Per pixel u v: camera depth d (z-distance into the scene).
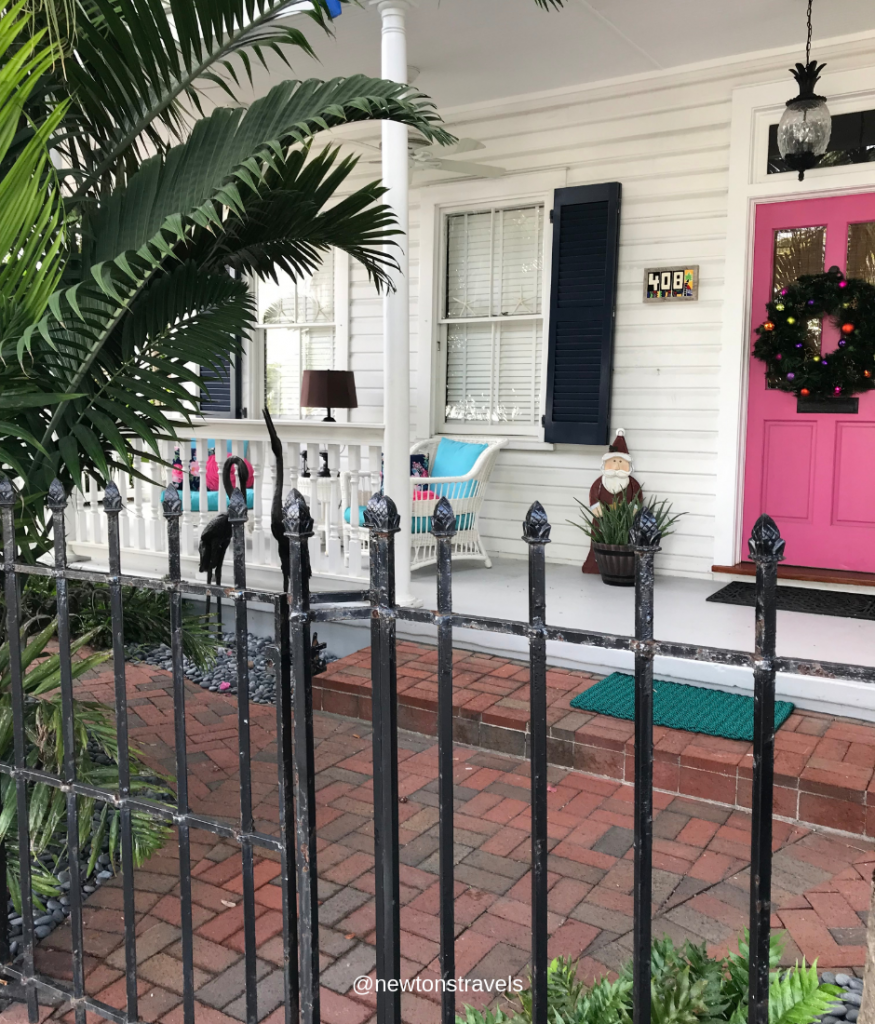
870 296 4.82
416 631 4.56
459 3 4.40
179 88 2.54
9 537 1.96
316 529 5.32
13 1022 2.06
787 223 5.15
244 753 1.61
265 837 1.59
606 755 3.36
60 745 2.29
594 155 5.71
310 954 1.54
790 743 3.27
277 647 1.51
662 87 5.41
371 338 6.82
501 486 6.30
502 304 6.28
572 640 1.28
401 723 3.86
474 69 5.38
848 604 4.77
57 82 2.50
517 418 6.31
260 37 2.57
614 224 5.55
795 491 5.28
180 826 1.72
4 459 2.31
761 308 5.29
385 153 4.25
